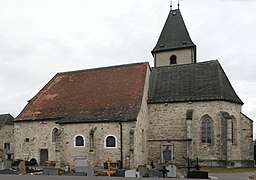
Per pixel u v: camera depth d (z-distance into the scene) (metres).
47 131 31.98
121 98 31.00
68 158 29.53
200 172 18.14
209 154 29.59
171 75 34.38
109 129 28.58
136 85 31.95
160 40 43.44
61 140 30.03
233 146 30.34
